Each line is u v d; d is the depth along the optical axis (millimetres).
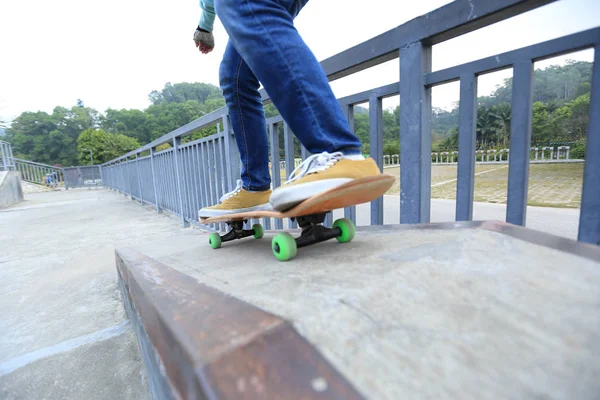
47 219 4055
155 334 430
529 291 388
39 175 12867
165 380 392
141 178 5207
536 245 551
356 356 286
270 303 424
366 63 1090
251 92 1013
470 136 854
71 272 1747
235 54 961
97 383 794
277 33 688
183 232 2787
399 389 243
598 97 627
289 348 299
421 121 938
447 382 247
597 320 313
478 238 639
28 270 1820
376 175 621
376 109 1105
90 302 1298
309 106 699
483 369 259
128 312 1047
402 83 974
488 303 368
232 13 715
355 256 637
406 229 878
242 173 1055
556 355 268
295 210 650
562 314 329
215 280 592
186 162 2848
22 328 1092
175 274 658
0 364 873
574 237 1647
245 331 332
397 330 326
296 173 778
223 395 245
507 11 720
